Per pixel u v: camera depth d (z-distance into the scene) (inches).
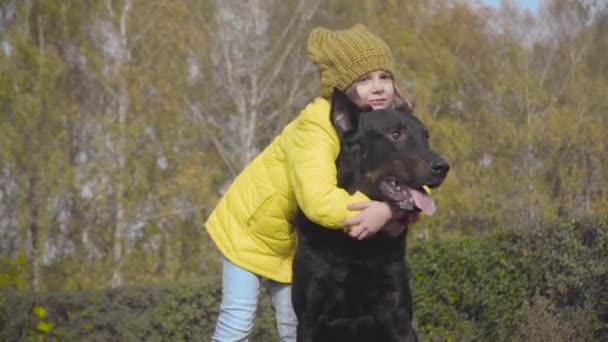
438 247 301.6
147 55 825.5
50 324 288.7
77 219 725.3
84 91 799.7
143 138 791.1
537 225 267.1
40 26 789.9
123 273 719.1
